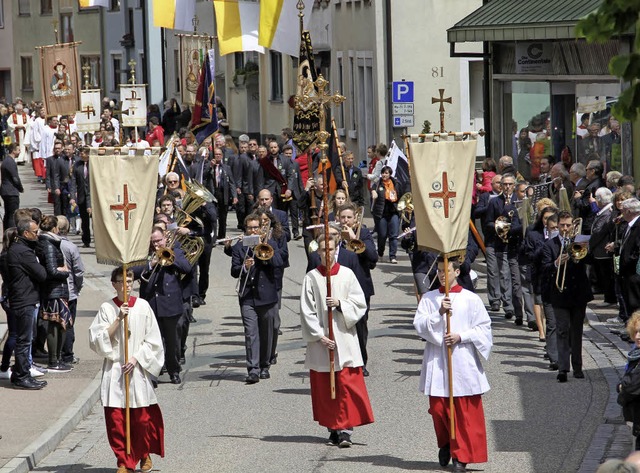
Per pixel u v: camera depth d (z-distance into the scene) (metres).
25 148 76.81
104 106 61.53
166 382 22.69
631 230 23.83
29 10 102.19
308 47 28.02
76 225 45.31
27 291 21.41
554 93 36.38
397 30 50.62
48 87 49.50
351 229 21.69
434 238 16.50
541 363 22.81
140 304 16.55
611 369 22.03
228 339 26.53
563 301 21.06
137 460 16.47
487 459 16.11
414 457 16.84
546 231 22.72
